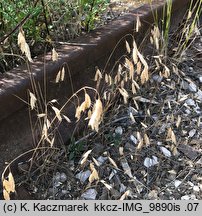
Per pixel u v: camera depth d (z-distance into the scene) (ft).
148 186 7.43
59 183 7.28
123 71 9.04
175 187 7.47
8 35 7.36
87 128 8.18
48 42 8.34
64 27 8.79
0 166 6.97
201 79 9.82
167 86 9.38
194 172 7.74
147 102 8.93
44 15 8.14
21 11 7.99
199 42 10.74
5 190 5.74
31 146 7.43
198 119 8.80
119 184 7.38
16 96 6.77
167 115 8.77
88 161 7.59
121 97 8.78
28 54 5.98
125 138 8.14
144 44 9.61
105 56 8.63
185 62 10.14
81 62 7.89
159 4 9.93
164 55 9.67
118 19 9.14
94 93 8.55
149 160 7.83
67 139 7.95
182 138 8.37
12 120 7.00
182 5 10.79
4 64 7.91
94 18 8.98
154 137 8.28
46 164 7.34
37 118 7.43
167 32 9.48
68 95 8.00
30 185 7.14
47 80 7.34
